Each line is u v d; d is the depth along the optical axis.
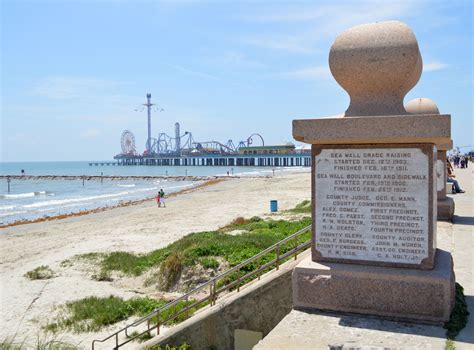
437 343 5.18
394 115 6.24
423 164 6.07
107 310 13.68
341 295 6.23
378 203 6.30
